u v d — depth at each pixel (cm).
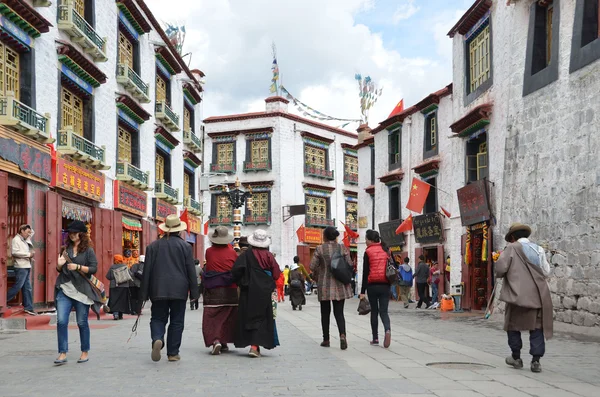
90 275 787
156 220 2625
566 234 1329
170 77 2923
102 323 1487
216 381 647
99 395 570
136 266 1741
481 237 2005
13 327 1258
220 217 4716
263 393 579
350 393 579
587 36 1314
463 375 696
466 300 2034
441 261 2498
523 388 618
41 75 1590
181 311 809
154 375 688
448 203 2550
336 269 952
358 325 1427
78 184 1780
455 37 2242
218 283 889
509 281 753
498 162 1805
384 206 3238
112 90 2150
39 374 694
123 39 2352
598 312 1188
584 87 1288
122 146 2339
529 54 1565
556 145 1399
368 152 3612
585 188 1261
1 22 1390
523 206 1559
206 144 4822
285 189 4647
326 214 4978
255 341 848
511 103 1664
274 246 4581
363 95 3922
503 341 1080
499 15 1823
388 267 991
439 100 2653
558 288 1347
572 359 848
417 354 889
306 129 4862
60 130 1695
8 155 1370
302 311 2048
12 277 1445
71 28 1716
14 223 1475
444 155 2600
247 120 4738
